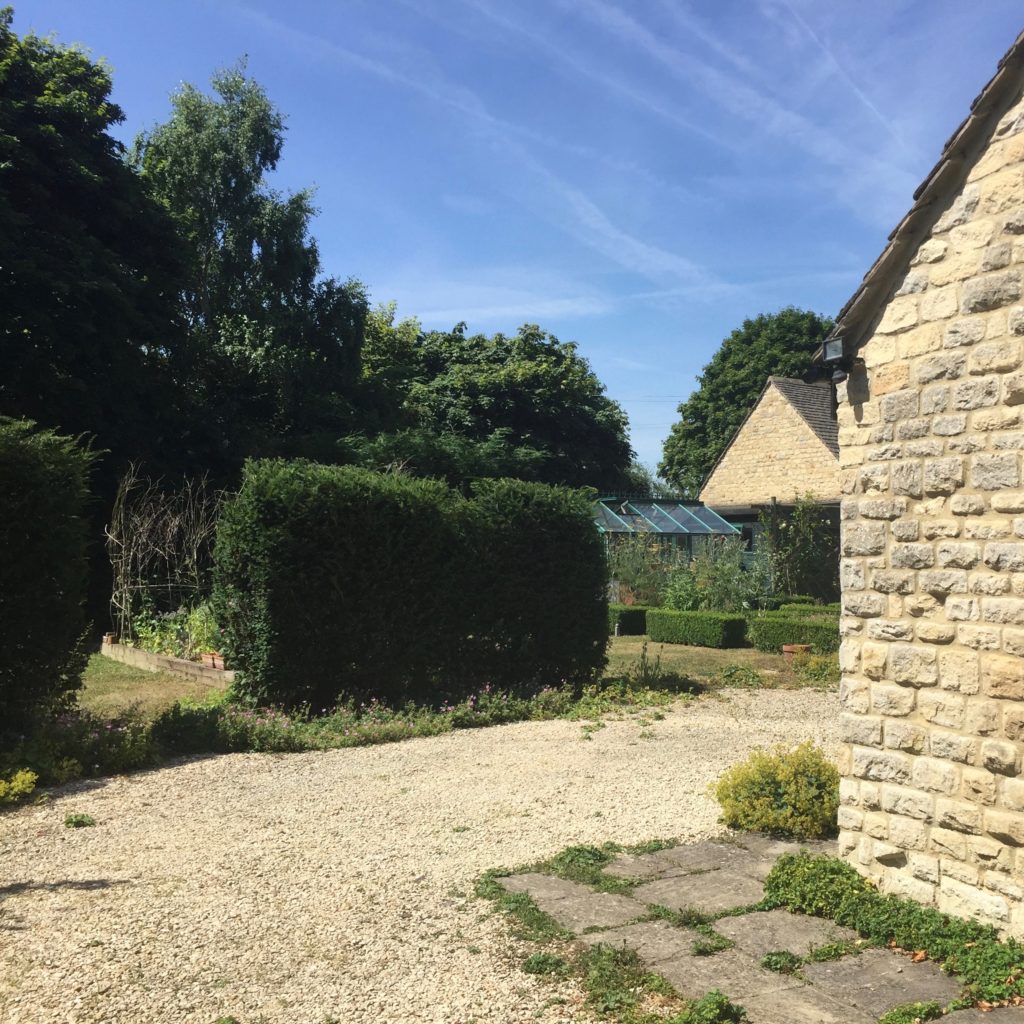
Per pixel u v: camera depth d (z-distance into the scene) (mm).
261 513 10609
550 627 12867
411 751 9383
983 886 4734
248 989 4230
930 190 5086
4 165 18719
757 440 27234
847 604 5582
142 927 4922
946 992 4234
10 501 8641
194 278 28031
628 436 43188
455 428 36219
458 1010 4051
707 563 23172
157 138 29625
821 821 6555
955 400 4977
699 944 4707
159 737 9289
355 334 31156
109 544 18562
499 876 5750
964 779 4836
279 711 10586
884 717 5316
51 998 4137
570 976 4371
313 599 10758
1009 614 4645
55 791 7781
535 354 40688
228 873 5781
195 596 17688
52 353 20266
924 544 5117
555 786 7969
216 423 25250
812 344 41625
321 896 5387
